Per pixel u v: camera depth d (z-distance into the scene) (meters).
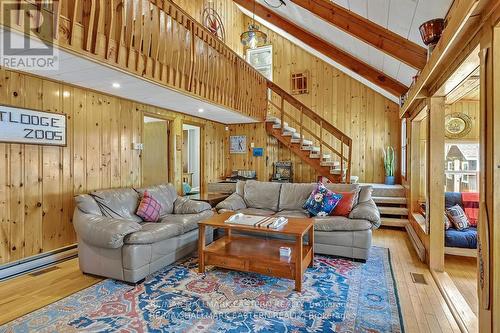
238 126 6.95
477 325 2.14
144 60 3.26
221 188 6.30
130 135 4.52
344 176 6.10
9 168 3.09
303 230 2.88
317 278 3.02
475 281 3.07
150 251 3.00
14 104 3.09
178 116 5.56
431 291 2.74
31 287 2.81
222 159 7.00
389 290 2.76
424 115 4.13
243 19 8.38
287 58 7.74
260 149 6.73
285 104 7.67
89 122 3.89
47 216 3.44
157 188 4.19
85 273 3.10
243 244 3.37
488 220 1.66
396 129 6.77
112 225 2.87
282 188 4.66
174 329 2.12
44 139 3.37
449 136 4.86
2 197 3.04
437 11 2.48
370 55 4.64
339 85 7.24
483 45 1.69
